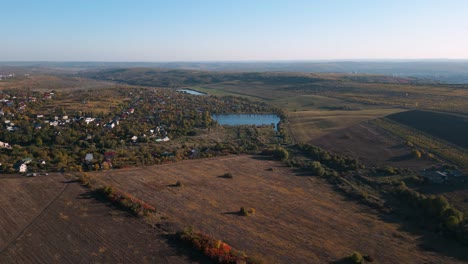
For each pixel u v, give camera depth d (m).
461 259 44.06
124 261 41.03
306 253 44.44
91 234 47.03
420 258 44.19
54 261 40.69
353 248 46.19
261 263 40.94
